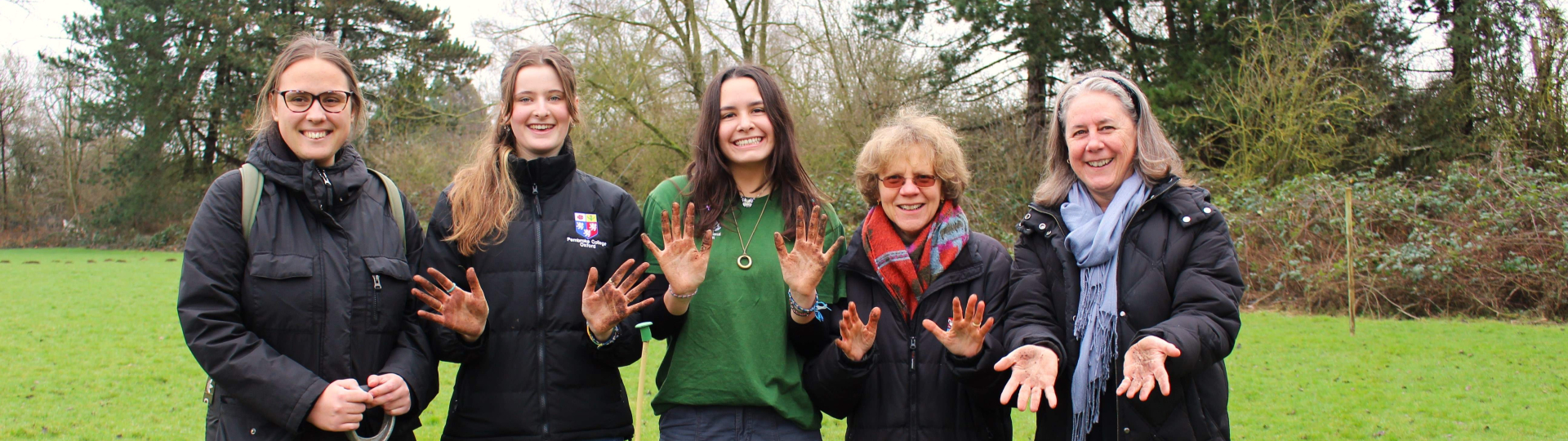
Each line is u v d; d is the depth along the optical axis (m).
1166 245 2.53
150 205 32.31
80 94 31.97
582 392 2.80
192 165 32.88
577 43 16.91
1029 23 17.38
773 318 2.88
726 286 2.87
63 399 6.64
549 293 2.78
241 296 2.45
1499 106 15.30
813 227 2.72
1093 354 2.55
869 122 17.25
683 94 17.92
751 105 2.95
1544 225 10.15
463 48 29.25
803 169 3.08
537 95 2.88
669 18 17.44
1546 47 14.34
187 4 28.94
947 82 18.59
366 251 2.58
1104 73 2.77
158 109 30.00
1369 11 15.38
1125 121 2.64
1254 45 15.28
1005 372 2.70
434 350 2.73
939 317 2.87
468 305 2.56
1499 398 6.16
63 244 33.41
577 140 16.61
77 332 9.97
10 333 9.82
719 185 2.99
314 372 2.46
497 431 2.74
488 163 2.83
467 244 2.74
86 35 30.02
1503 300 10.28
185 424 5.95
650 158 17.83
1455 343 8.32
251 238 2.45
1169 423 2.49
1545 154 13.62
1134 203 2.60
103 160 33.69
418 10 29.34
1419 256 10.36
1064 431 2.71
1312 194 11.66
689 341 2.88
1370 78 15.84
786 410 2.88
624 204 2.97
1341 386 6.59
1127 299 2.53
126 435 5.63
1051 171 2.89
